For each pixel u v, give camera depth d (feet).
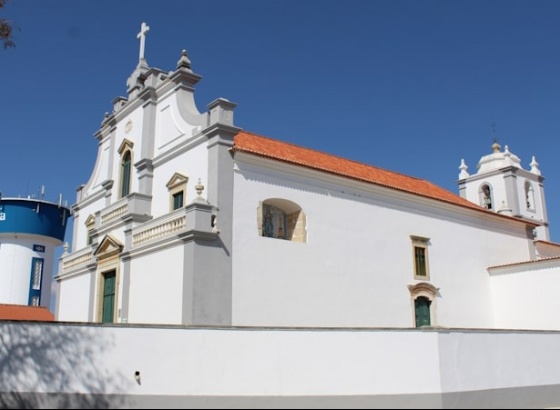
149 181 76.28
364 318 73.77
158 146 77.20
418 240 84.53
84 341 40.24
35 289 121.19
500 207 129.80
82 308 82.99
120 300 72.13
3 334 38.78
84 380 39.58
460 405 46.65
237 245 63.41
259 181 67.56
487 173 134.62
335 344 45.06
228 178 64.69
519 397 50.88
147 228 69.05
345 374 44.60
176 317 60.13
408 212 84.38
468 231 93.50
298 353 44.19
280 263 66.80
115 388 40.06
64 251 93.40
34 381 38.65
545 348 55.01
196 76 75.82
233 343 43.19
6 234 120.06
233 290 61.77
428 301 83.82
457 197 103.86
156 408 40.55
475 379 48.34
